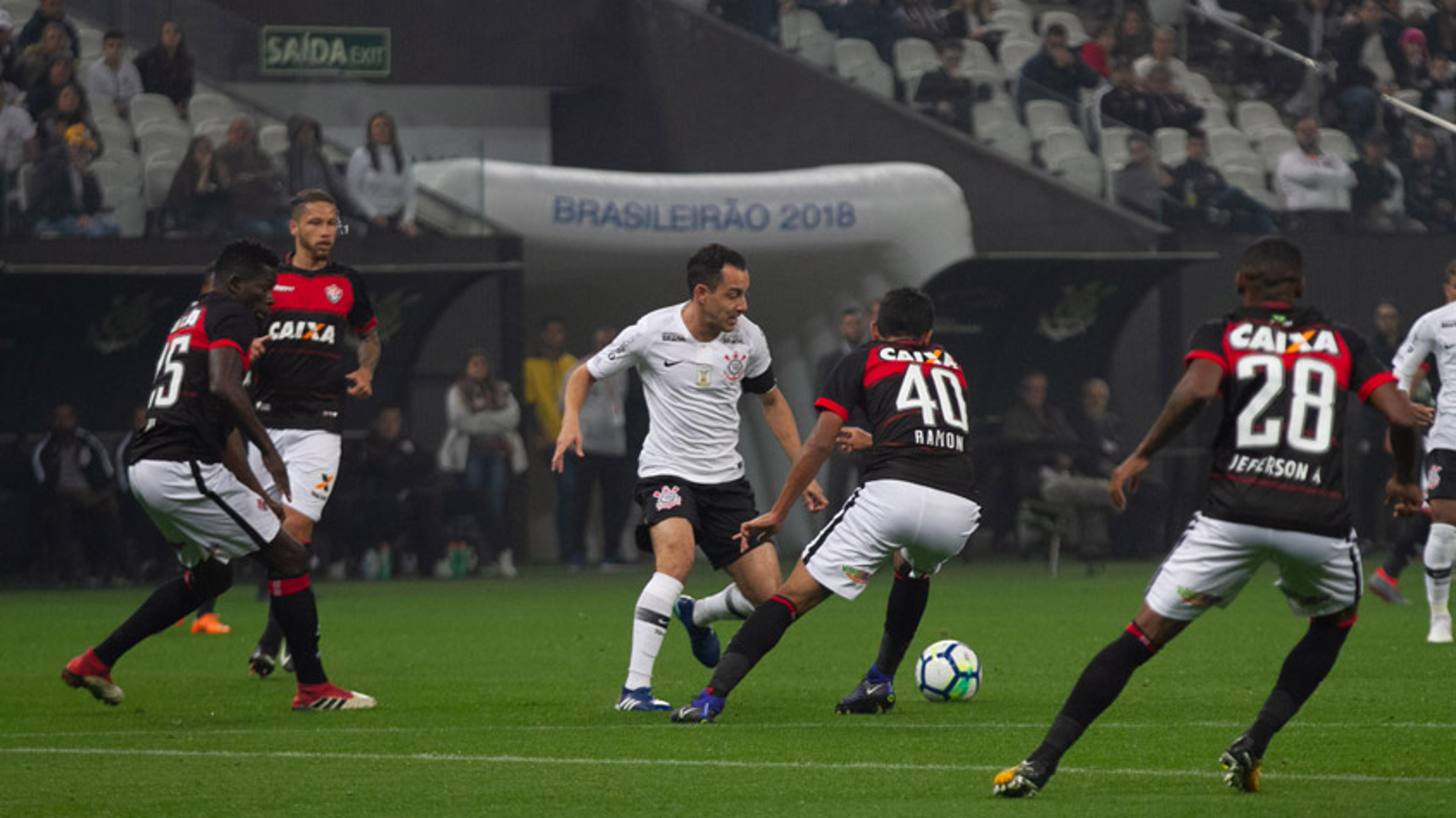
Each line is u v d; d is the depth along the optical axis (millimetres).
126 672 33000
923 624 42281
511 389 66562
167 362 26344
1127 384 72688
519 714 26516
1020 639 38250
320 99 64375
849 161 72688
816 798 19219
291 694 29312
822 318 69188
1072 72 74875
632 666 26734
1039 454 65438
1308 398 18766
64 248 59750
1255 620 43031
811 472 24922
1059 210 70812
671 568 26422
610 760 21953
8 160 59531
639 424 69750
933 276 67938
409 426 65625
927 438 24516
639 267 67500
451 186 65125
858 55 73188
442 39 78125
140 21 62031
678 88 77062
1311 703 27062
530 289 68812
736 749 22750
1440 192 75688
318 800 19422
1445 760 21609
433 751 22875
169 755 22656
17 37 60031
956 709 26781
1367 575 59938
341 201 63344
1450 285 37344
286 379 31000
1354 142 75625
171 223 61375
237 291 26359
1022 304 69438
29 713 27000
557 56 79250
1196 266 72812
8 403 61062
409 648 37531
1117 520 68750
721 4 75938
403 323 64688
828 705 27281
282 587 26891
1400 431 18859
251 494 26453
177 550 27141
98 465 59656
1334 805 18484
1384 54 80812
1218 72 80438
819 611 47250
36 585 60969
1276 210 74375
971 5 78625
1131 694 28375
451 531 63750
